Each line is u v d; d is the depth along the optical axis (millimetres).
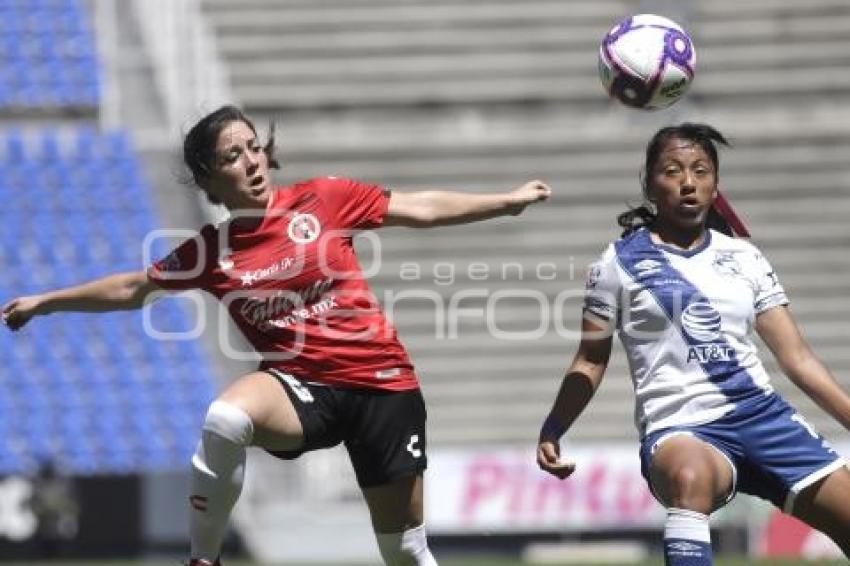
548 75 78500
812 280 70875
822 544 54219
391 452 23078
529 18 80750
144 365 65188
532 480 57656
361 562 56281
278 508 59750
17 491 60375
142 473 61625
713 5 81062
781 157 74875
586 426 64625
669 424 21844
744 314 21969
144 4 76688
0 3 79750
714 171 22156
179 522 61562
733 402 21781
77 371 64812
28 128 75562
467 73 78500
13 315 23484
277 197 22922
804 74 78375
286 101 76938
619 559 54094
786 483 21781
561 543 58281
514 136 75812
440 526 57531
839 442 61344
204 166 22609
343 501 60375
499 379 67000
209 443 21938
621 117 77000
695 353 21797
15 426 62688
